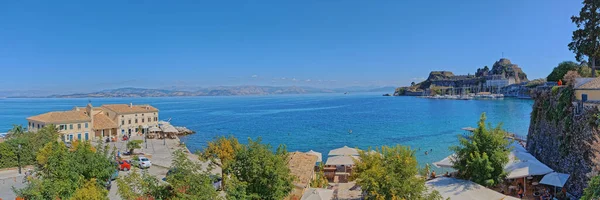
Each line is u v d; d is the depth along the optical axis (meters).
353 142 80.62
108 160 28.39
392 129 102.12
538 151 43.03
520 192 33.03
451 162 35.31
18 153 42.72
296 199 30.33
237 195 21.55
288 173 27.47
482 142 32.91
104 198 21.78
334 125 116.06
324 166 47.41
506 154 32.34
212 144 36.97
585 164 30.77
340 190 36.84
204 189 18.80
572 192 32.06
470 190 26.33
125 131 88.88
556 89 40.28
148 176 20.62
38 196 21.72
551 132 39.31
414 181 25.02
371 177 25.41
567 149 34.44
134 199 19.19
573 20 50.78
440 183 28.12
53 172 23.89
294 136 92.44
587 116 31.55
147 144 74.31
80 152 26.22
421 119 132.12
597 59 57.75
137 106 95.94
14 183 36.53
